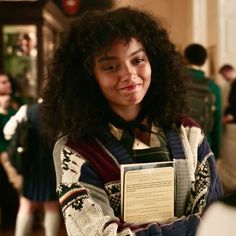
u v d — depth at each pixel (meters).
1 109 3.52
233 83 3.91
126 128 1.05
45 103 1.14
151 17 1.12
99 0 5.96
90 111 1.04
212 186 1.06
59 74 1.09
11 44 4.52
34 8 4.35
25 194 3.08
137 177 1.00
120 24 1.00
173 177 1.03
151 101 1.11
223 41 5.49
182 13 6.73
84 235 0.91
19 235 3.12
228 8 5.44
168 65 1.13
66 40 1.08
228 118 3.77
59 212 3.16
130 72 1.00
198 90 2.89
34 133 2.90
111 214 0.95
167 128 1.11
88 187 0.97
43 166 2.97
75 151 1.01
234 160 3.46
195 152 1.08
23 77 4.55
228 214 0.42
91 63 1.02
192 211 1.04
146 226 0.96
